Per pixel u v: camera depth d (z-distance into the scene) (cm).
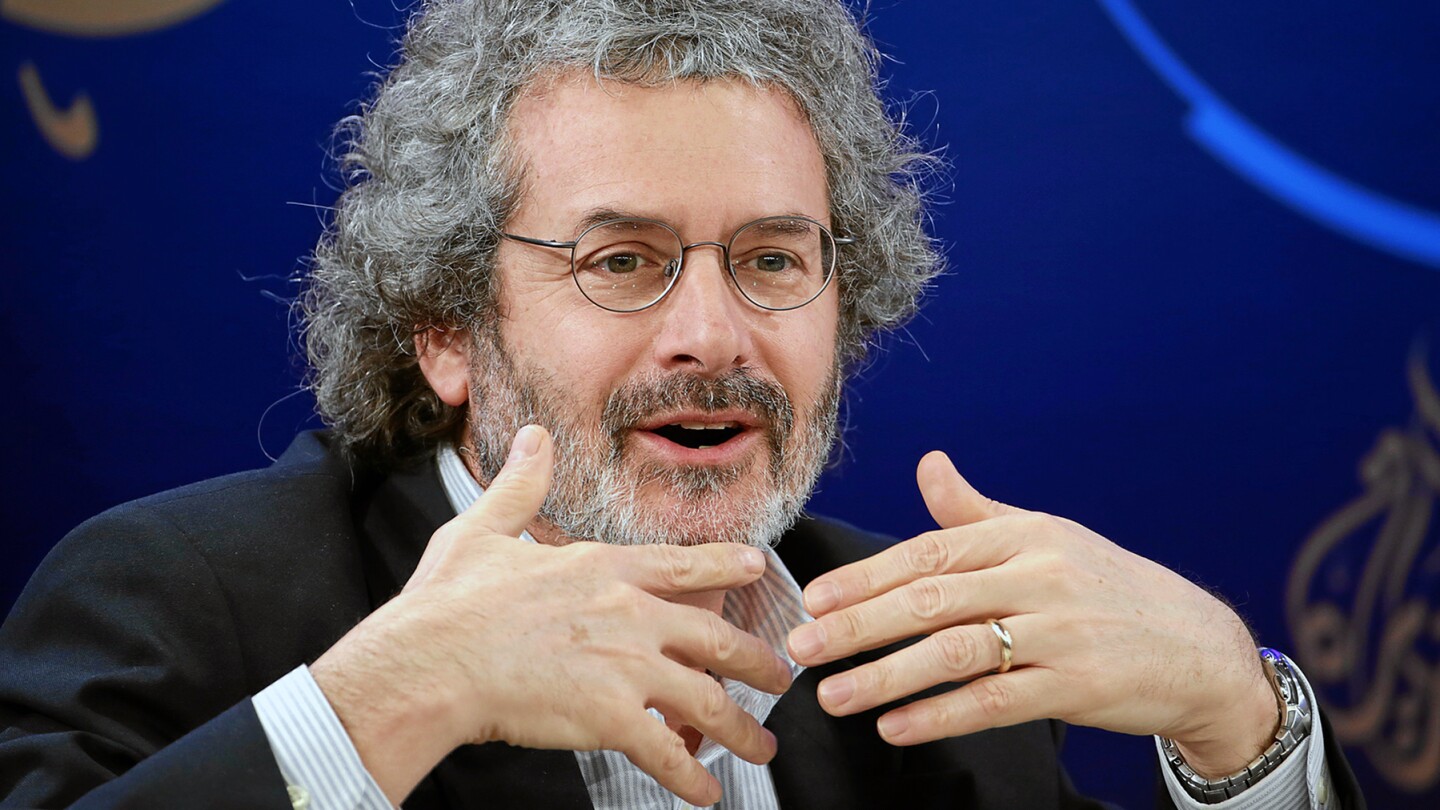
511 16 591
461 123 606
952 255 1095
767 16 589
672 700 448
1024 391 1100
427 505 616
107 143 977
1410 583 1105
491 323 597
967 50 1086
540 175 573
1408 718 1097
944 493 523
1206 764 554
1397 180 1102
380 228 650
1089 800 674
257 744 411
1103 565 514
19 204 965
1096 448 1101
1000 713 480
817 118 606
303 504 601
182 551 554
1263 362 1102
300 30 1002
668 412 552
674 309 553
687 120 558
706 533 557
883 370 1099
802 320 577
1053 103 1090
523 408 582
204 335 991
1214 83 1096
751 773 604
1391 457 1105
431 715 421
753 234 567
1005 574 494
